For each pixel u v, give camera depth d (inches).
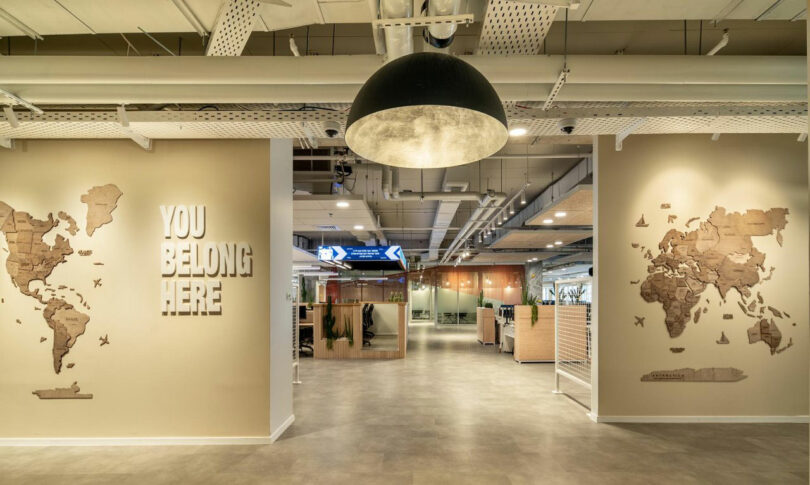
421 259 860.0
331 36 165.0
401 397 244.8
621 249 201.9
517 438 175.8
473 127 79.0
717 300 199.9
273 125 162.1
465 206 499.2
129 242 182.1
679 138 204.7
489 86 70.4
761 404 196.9
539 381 289.0
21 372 178.1
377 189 392.8
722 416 196.2
